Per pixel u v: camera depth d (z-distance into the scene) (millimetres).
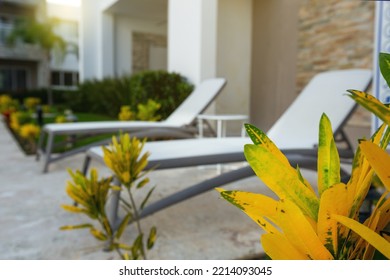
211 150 2051
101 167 3803
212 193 2768
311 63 5410
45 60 20938
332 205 326
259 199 369
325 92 2686
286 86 5879
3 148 5195
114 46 11672
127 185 1095
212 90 4156
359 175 361
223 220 2137
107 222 1026
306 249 333
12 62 20906
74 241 1814
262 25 6328
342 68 4906
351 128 4812
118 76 11344
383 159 307
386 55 313
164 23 12234
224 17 6281
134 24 11930
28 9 20984
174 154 1923
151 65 12367
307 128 2553
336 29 4984
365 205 941
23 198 2604
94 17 12766
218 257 1610
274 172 355
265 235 332
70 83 21984
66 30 20406
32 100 12617
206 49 5680
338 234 342
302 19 5531
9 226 2033
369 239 288
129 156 1074
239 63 6496
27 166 3830
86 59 13133
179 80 5801
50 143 3469
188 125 3773
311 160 2045
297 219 327
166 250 1690
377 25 2082
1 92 18266
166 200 1829
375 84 2086
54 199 2580
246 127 417
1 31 19766
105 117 10992
